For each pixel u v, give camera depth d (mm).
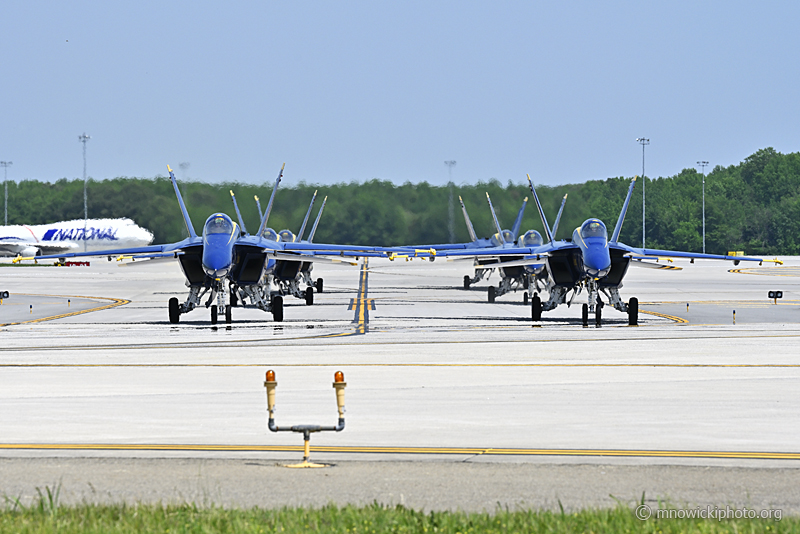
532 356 80125
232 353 83312
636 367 72000
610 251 124938
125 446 42406
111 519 30000
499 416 50062
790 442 43062
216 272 116812
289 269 174375
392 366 72875
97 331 110875
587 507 32125
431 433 45375
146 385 62344
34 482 35625
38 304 172500
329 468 37938
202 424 47969
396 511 30797
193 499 33125
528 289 162000
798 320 125500
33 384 62969
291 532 28297
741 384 62125
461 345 90375
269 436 44750
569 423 47938
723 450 41375
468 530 28625
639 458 39719
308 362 75812
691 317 132375
